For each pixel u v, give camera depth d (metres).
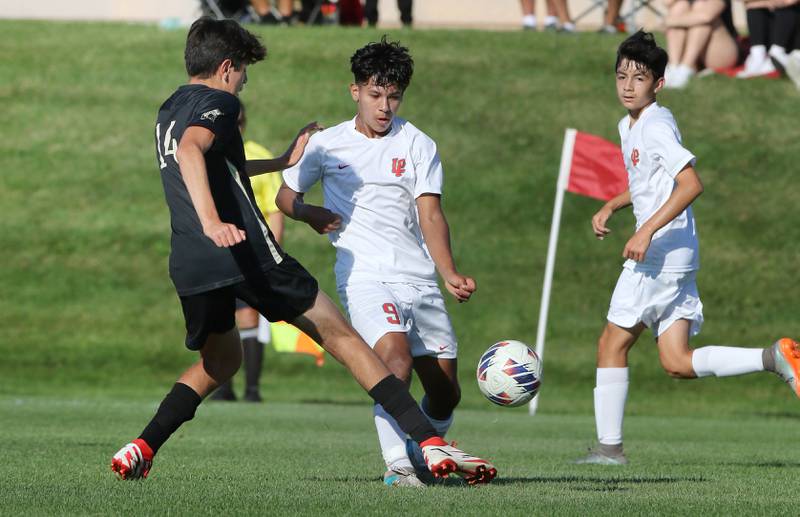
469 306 61.94
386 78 19.88
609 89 82.19
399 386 17.44
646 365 58.22
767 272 64.62
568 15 90.81
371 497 16.38
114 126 78.19
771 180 72.44
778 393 55.69
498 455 26.34
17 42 88.38
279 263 17.47
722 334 59.72
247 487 17.67
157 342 59.50
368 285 19.98
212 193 17.19
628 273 24.48
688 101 78.88
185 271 17.36
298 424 35.56
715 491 18.39
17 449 24.81
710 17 80.50
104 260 66.06
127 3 107.31
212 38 18.20
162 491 16.97
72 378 55.06
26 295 62.66
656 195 23.84
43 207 70.06
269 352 60.12
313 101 79.62
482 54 86.56
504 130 77.50
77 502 15.59
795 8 79.25
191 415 18.75
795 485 19.67
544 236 68.25
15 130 77.00
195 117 16.94
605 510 15.30
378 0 95.12
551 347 58.75
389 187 20.36
